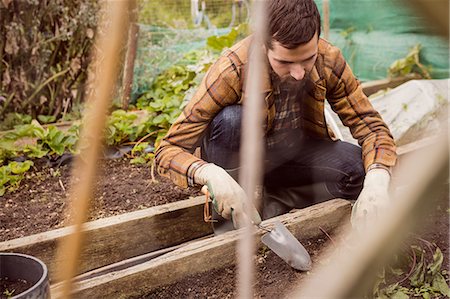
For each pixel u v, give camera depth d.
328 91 2.10
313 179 2.28
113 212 2.39
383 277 1.81
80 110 3.46
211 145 2.09
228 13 4.30
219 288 1.89
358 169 2.18
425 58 4.03
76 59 3.42
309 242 2.15
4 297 1.59
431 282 1.96
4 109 3.35
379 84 3.82
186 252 1.90
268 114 1.97
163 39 3.77
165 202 2.50
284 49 1.66
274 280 1.95
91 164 0.53
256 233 2.00
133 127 3.15
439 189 0.31
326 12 3.22
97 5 3.26
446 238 2.19
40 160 2.90
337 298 0.30
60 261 1.96
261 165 2.12
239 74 1.93
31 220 2.33
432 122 3.04
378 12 4.05
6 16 3.25
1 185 2.58
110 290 1.76
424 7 0.30
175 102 3.23
